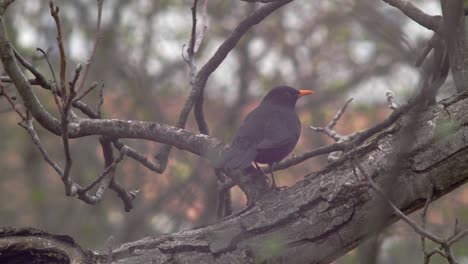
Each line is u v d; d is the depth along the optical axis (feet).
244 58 89.92
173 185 73.87
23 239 24.47
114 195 81.51
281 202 24.30
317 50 90.89
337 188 23.89
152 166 32.50
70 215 85.15
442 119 23.99
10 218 88.02
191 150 29.73
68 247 24.47
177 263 23.59
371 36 74.69
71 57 82.64
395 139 24.20
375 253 16.11
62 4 85.25
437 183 23.68
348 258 56.85
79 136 30.40
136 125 30.27
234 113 87.71
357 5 31.91
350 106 82.17
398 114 29.96
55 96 25.32
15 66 26.50
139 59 86.33
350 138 34.01
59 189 86.69
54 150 86.99
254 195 26.61
